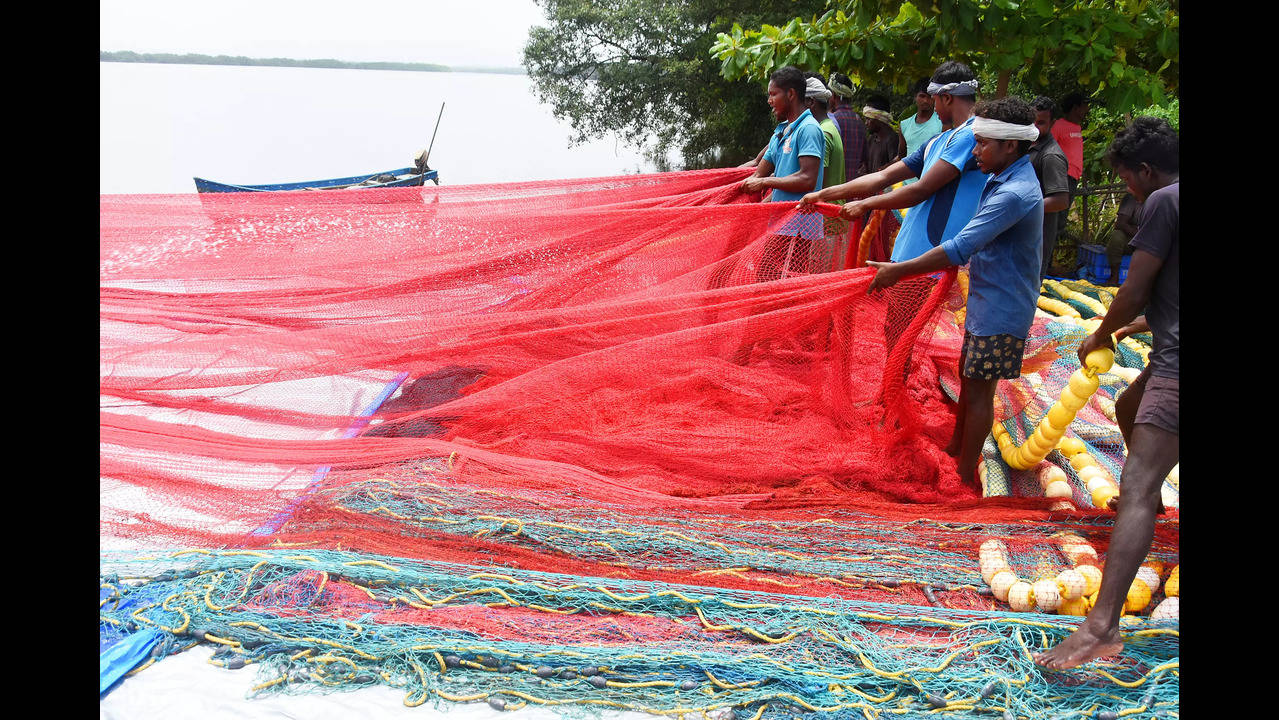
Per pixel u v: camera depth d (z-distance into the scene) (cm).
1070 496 453
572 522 415
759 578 377
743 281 535
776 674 304
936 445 530
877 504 441
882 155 936
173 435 426
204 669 312
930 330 500
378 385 498
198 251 504
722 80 2006
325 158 3881
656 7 2142
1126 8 779
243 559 369
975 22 749
